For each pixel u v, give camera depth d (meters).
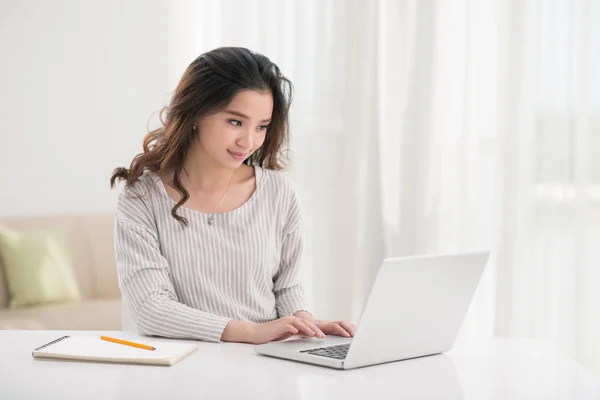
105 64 3.95
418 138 3.52
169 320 1.52
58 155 3.96
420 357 1.40
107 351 1.33
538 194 3.52
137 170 1.70
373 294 1.24
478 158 3.54
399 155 3.54
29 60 3.91
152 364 1.28
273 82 1.67
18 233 3.45
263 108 1.64
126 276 1.62
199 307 1.69
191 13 3.75
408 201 3.54
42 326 3.07
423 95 3.51
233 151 1.64
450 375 1.26
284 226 1.83
